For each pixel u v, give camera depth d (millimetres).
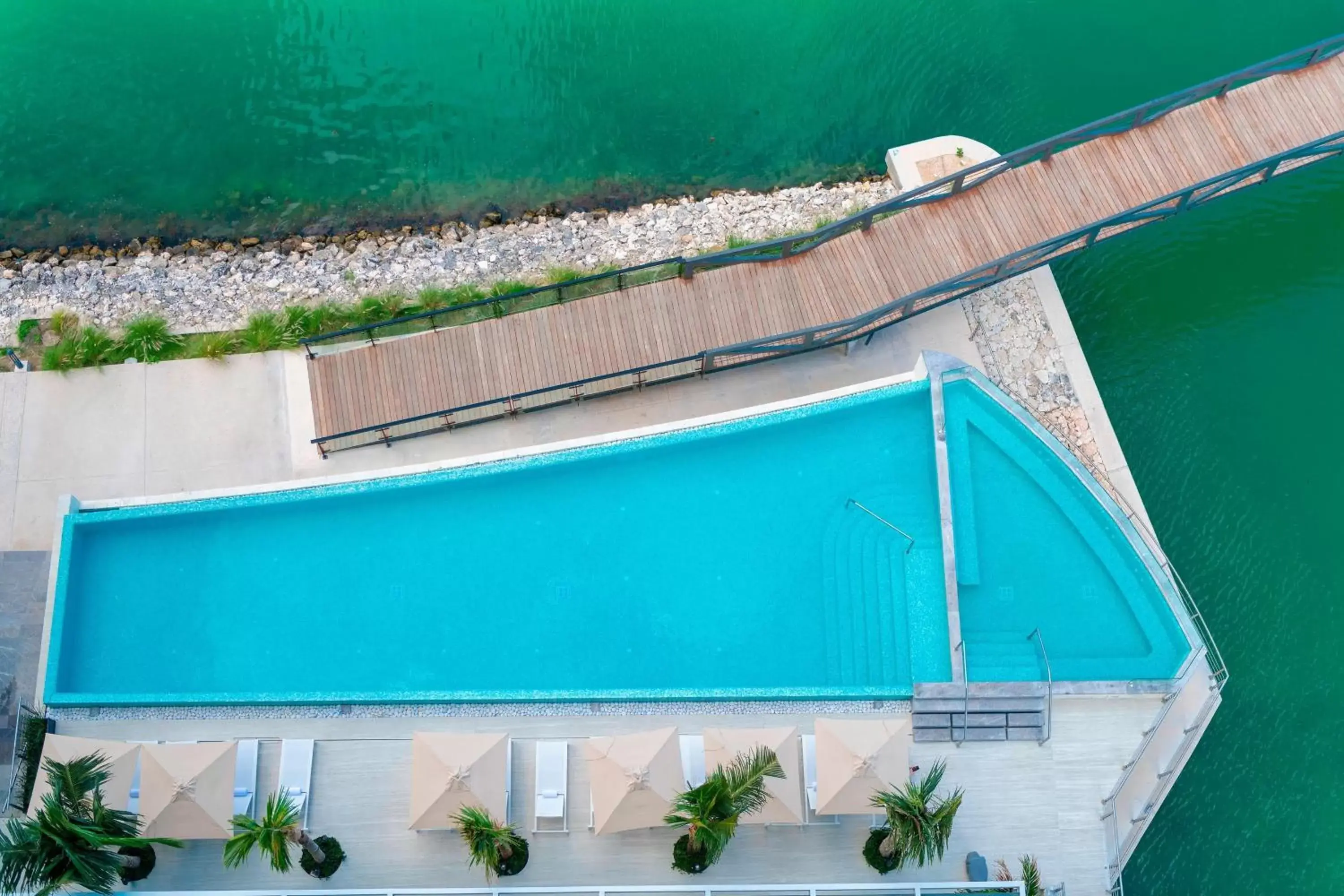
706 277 27531
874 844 21156
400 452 27250
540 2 32406
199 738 22156
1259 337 29422
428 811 20562
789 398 27906
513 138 31781
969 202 27844
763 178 31516
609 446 24516
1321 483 28297
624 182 31469
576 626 23609
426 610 23703
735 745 20938
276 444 27500
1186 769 26047
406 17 32438
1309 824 25750
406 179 31453
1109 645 23469
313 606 23719
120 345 28406
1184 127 28250
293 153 31578
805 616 23641
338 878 21344
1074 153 28156
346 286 30109
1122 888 23969
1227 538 27875
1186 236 30156
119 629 23531
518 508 24328
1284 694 26688
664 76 32188
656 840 21578
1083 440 27734
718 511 24312
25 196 31109
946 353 28297
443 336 27344
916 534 24016
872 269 27453
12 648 25516
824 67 32188
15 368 28219
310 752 21688
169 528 24125
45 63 32031
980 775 22188
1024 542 24094
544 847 21500
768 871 21406
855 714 22453
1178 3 32188
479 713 22391
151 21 32312
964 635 23438
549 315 27406
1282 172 28438
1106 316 29531
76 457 27344
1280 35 31984
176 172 31406
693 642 23500
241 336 28469
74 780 19438
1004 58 32031
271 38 32344
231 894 19906
